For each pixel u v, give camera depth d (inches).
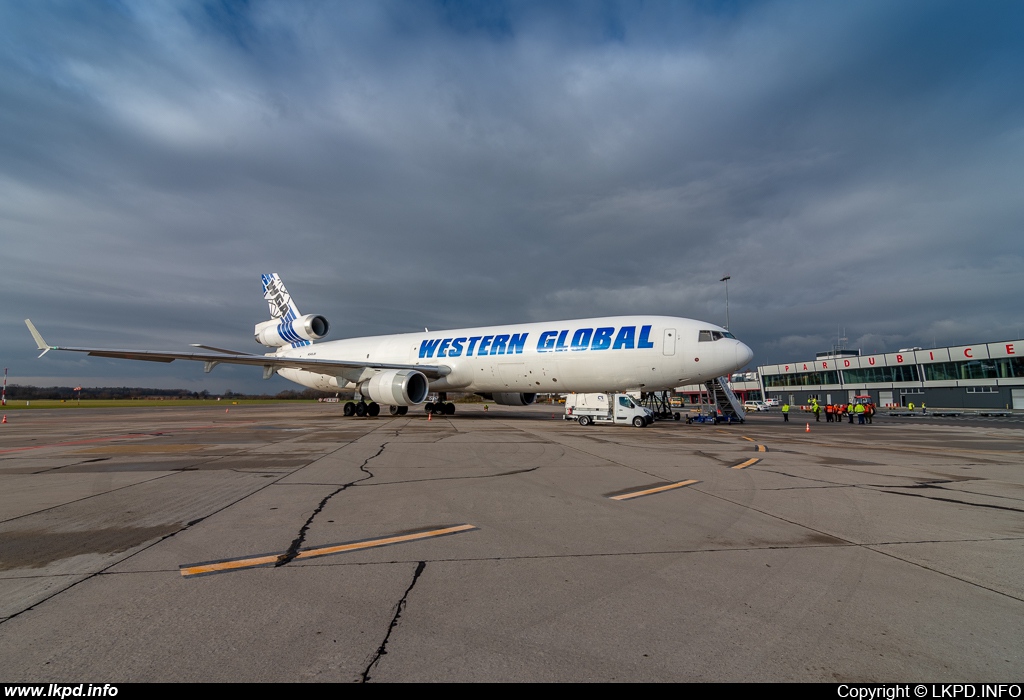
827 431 914.1
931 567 180.5
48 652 121.0
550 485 334.0
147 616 140.7
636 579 169.3
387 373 996.6
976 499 294.7
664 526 234.8
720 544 207.6
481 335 1077.1
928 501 288.8
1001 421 1402.6
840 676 112.1
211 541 211.5
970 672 114.0
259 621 137.9
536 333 991.0
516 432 760.3
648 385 892.0
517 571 176.7
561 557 191.6
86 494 304.8
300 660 117.9
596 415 927.0
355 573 174.4
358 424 956.0
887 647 124.4
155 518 248.4
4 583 164.9
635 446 574.6
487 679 110.6
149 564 183.3
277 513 258.1
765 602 150.9
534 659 119.0
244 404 3107.8
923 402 2219.5
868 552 197.2
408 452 509.4
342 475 372.2
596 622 137.9
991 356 1973.4
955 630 133.4
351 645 125.2
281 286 1389.0
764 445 606.5
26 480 353.4
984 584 164.9
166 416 1370.6
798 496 301.4
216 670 113.4
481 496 299.4
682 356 843.4
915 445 642.8
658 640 128.1
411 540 213.2
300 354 1379.2
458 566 181.6
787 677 111.6
